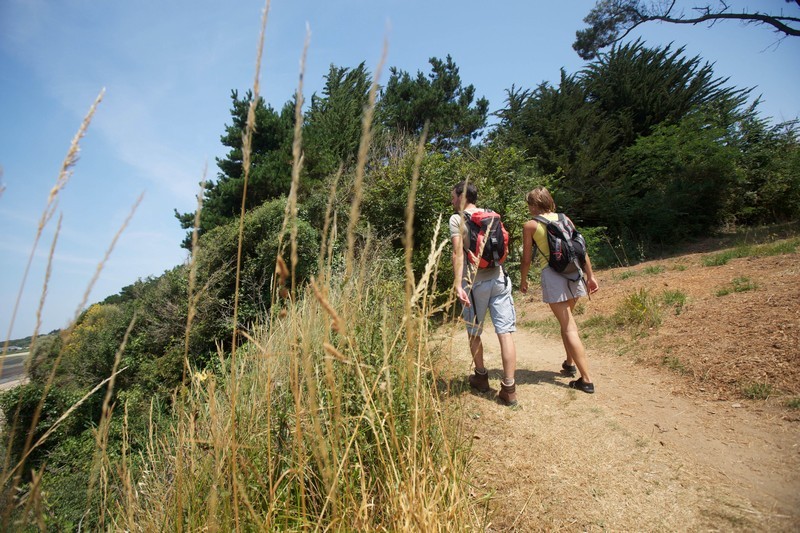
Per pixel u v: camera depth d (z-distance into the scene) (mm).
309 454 1839
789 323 3852
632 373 3961
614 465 2549
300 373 1610
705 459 2529
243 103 18047
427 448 1713
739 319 4297
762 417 2875
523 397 3473
